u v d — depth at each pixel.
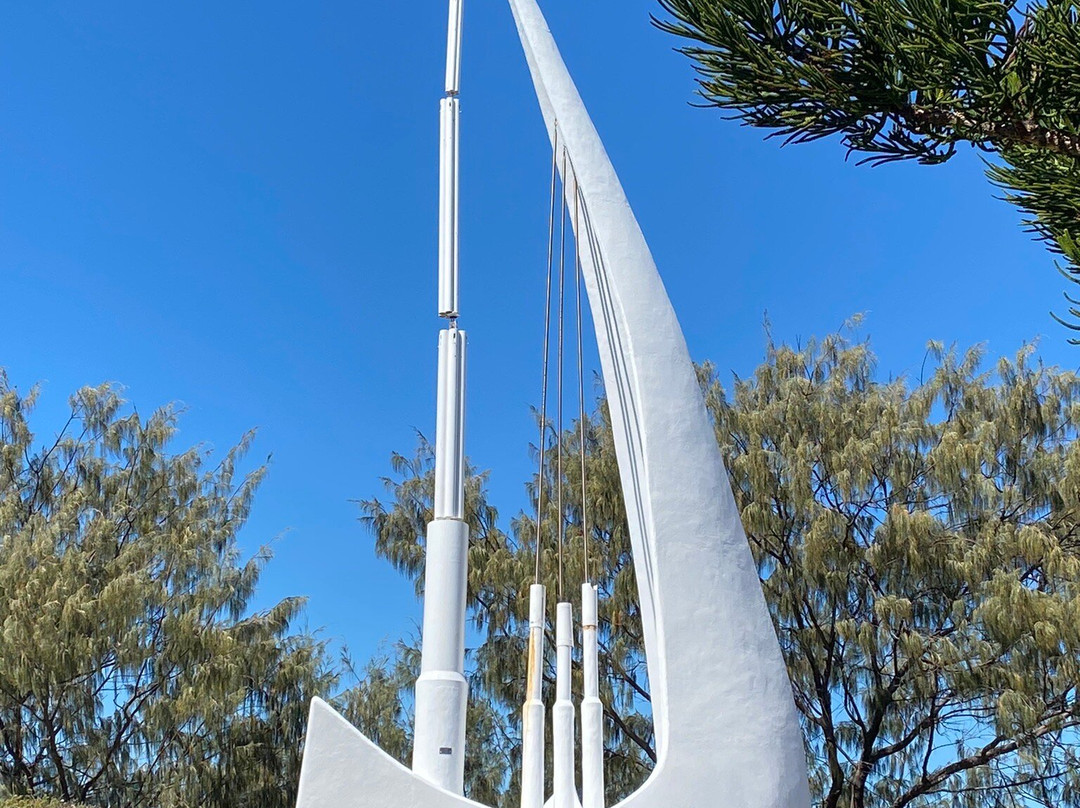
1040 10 4.50
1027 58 4.55
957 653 11.04
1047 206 5.15
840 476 12.05
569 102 5.79
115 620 11.84
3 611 11.76
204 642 12.36
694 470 5.04
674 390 5.17
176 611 12.62
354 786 4.41
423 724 4.80
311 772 4.42
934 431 12.33
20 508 13.95
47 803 8.79
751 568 4.95
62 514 13.47
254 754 12.54
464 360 5.50
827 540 11.70
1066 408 12.33
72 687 12.10
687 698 4.65
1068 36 4.40
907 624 11.62
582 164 5.63
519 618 12.30
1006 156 5.26
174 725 11.97
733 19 5.05
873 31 4.77
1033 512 11.98
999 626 10.59
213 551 13.96
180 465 14.98
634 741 12.37
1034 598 10.48
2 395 15.24
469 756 12.51
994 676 10.97
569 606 5.22
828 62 5.00
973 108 4.76
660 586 4.80
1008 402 12.20
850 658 12.36
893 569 11.80
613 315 5.52
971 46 4.59
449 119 5.98
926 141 5.07
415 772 4.71
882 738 12.36
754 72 5.10
